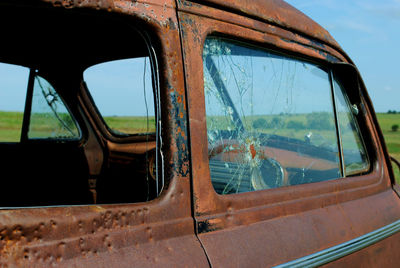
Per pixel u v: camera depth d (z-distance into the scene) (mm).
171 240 1235
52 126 2939
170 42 1334
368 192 2158
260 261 1386
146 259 1148
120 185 2801
